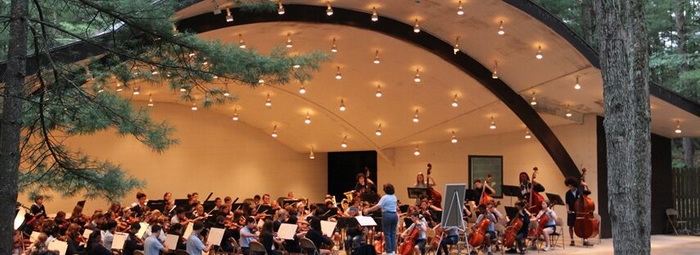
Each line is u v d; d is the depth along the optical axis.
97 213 16.69
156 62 10.47
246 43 17.34
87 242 15.16
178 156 25.83
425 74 20.38
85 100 10.10
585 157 21.89
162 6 10.34
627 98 9.94
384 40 18.25
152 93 23.03
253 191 27.66
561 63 18.12
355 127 25.39
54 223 15.42
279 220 17.39
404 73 20.52
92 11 10.70
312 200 29.25
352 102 23.34
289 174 28.69
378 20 17.33
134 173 24.69
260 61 10.34
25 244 16.19
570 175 21.95
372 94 22.41
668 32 34.72
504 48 18.19
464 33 17.83
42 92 9.98
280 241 16.16
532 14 16.11
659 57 30.11
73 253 13.98
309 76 10.98
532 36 17.09
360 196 21.05
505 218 19.19
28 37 10.80
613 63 10.02
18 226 15.13
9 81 9.43
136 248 14.62
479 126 23.83
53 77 10.41
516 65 19.08
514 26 16.78
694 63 29.25
